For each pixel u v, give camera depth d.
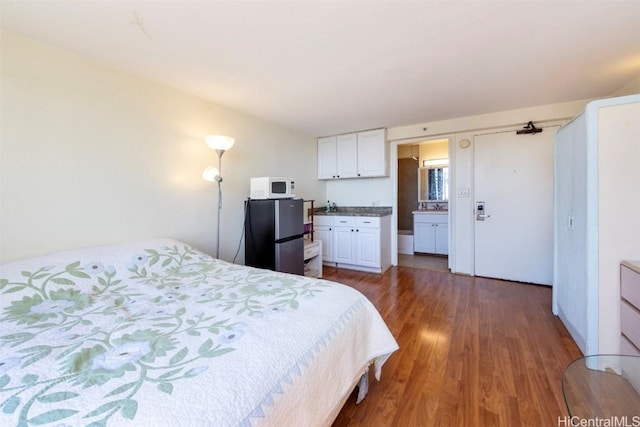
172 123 2.43
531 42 1.78
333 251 4.23
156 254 1.96
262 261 2.92
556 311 2.47
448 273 3.89
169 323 1.14
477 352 1.93
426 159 5.49
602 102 1.61
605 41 1.77
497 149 3.49
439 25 1.59
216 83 2.34
